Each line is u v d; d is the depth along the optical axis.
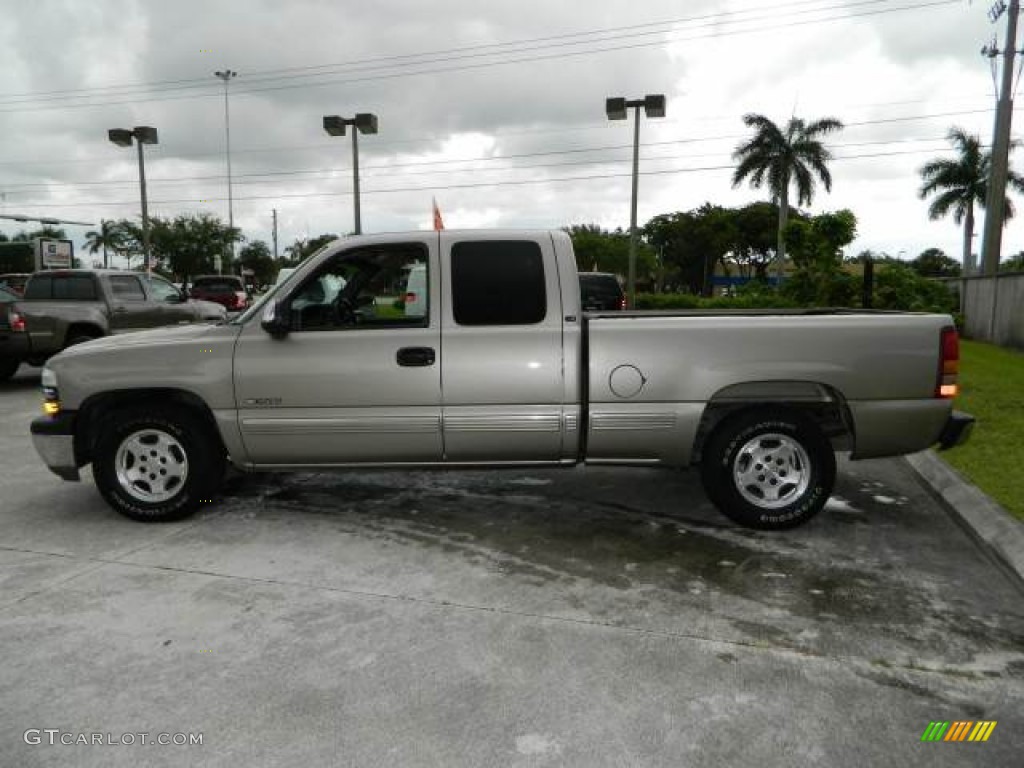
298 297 4.97
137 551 4.70
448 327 4.89
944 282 22.98
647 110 25.48
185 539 4.91
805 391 4.93
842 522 5.20
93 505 5.71
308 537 4.93
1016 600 3.96
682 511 5.45
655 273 90.75
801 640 3.51
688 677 3.18
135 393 5.19
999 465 6.30
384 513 5.43
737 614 3.78
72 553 4.67
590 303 15.32
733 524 5.16
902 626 3.66
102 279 12.35
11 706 2.99
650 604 3.90
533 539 4.88
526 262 4.91
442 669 3.25
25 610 3.84
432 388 4.91
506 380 4.88
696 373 4.80
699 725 2.85
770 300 17.34
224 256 60.62
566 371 4.87
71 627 3.65
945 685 3.13
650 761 2.65
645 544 4.78
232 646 3.46
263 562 4.50
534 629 3.62
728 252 84.38
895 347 4.80
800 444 4.91
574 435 4.94
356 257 4.97
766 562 4.47
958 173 47.16
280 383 4.97
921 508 5.53
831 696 3.05
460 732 2.81
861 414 4.82
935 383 4.83
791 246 14.81
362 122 24.95
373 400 4.94
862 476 6.43
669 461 4.96
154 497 5.22
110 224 71.12
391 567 4.41
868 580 4.21
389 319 4.97
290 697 3.04
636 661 3.31
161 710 2.96
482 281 4.91
